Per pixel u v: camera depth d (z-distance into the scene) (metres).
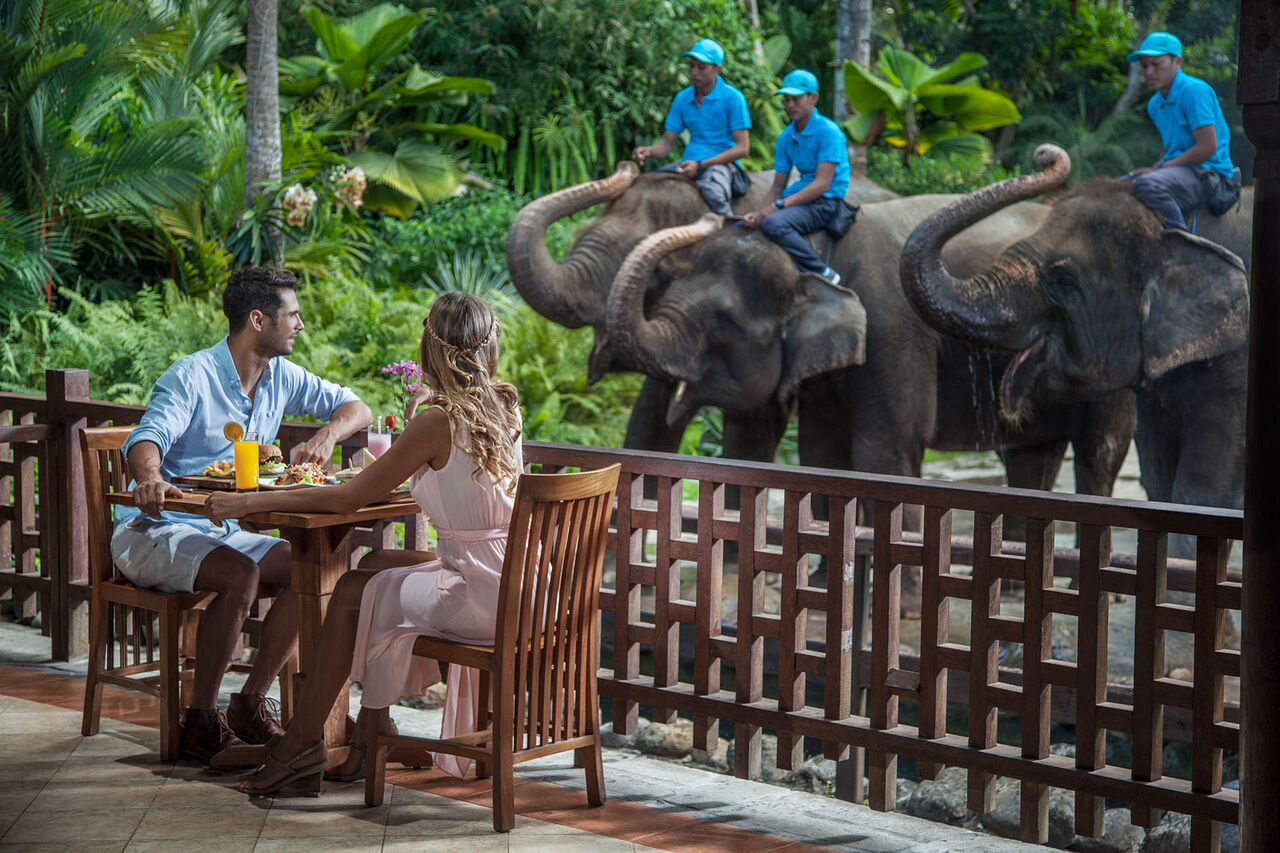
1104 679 3.93
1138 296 8.12
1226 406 8.11
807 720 4.38
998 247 9.00
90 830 3.87
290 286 4.65
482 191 16.20
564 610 4.02
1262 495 3.00
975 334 7.97
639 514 4.68
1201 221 8.13
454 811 4.11
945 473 13.52
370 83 16.44
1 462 6.15
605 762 4.76
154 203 12.66
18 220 11.52
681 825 4.09
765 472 4.39
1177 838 4.89
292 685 4.65
